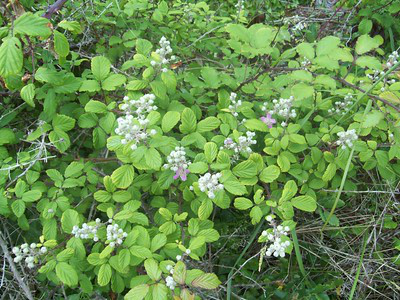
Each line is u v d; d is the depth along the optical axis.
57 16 0.95
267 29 0.83
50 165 0.85
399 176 0.92
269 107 0.90
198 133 0.76
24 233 0.85
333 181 0.87
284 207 0.71
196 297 0.62
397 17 1.34
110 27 0.99
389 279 0.92
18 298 0.79
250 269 0.91
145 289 0.58
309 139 0.83
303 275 0.84
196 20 1.10
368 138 0.94
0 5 0.78
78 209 0.80
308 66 0.91
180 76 0.91
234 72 1.00
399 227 0.95
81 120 0.77
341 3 1.37
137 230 0.66
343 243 0.96
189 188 0.74
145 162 0.69
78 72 0.97
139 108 0.72
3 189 0.72
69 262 0.67
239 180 0.73
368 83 0.90
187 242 0.71
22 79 0.79
